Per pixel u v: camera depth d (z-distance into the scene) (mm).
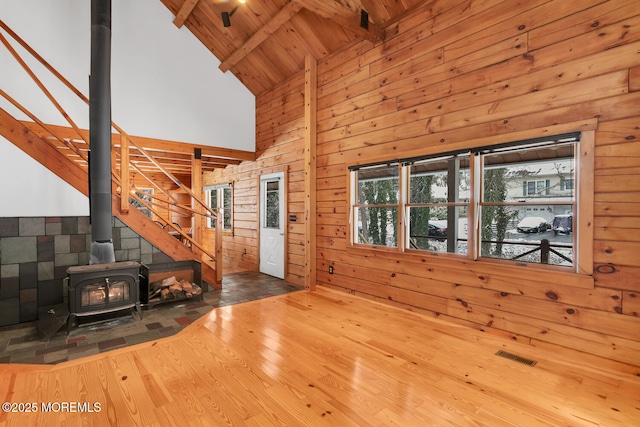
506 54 2715
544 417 1764
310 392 1994
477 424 1705
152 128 5066
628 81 2146
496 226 3881
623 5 2160
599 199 2264
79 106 4441
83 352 2553
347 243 4160
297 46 4633
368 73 3881
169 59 5223
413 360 2408
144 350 2580
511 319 2715
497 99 2770
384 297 3754
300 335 2879
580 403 1886
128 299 3279
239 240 6781
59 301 3457
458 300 3066
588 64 2303
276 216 5633
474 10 2914
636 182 2123
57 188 3455
